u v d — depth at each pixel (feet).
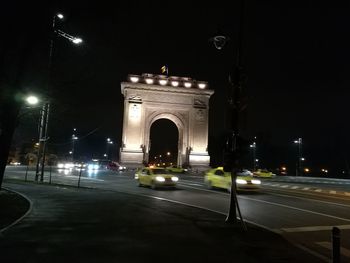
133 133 252.62
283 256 28.25
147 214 46.85
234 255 28.07
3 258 25.55
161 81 266.77
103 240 31.50
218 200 68.54
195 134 261.03
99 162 267.80
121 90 273.54
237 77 42.04
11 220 40.47
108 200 60.90
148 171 95.04
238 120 41.14
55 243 30.04
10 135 50.72
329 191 96.78
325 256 29.78
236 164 41.14
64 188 81.35
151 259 26.09
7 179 101.40
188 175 182.60
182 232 35.83
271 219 48.44
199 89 265.75
